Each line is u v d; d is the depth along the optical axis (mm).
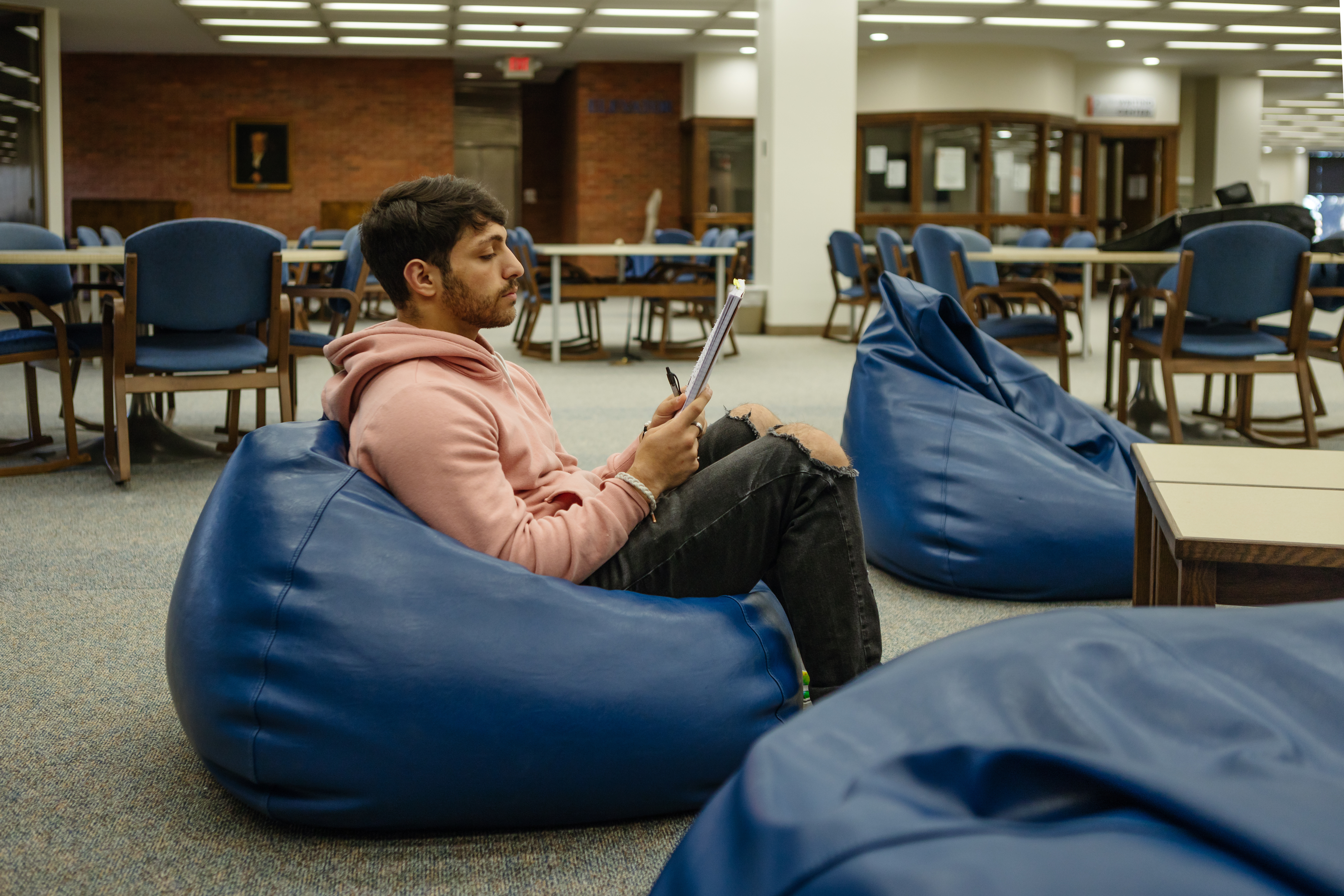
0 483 3553
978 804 576
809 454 1451
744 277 7867
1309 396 3893
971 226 13453
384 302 11469
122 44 13062
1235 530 1231
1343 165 23531
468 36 12719
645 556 1451
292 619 1307
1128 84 14336
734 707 1371
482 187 1478
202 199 14031
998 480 2381
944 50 13070
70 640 2125
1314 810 523
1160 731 599
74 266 5551
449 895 1260
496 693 1285
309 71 14031
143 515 3143
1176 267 4348
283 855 1348
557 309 6855
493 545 1368
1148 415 4773
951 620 2268
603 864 1325
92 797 1495
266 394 5223
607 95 14484
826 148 9055
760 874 545
